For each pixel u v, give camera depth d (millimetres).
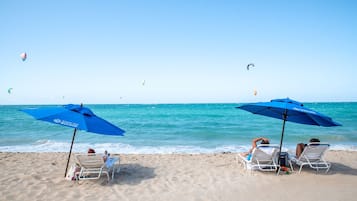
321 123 5430
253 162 5898
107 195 4324
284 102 5426
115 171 6000
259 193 4496
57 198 4129
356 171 6023
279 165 5691
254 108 6582
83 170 5258
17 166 6359
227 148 10539
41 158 7461
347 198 4223
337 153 8570
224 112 38781
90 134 14898
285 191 4594
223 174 5766
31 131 16156
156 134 14977
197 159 7496
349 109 46656
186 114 34344
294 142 12156
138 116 31266
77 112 4594
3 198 4090
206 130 16703
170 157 7809
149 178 5434
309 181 5191
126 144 11555
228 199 4203
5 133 15258
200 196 4340
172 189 4707
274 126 18922
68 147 10523
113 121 23719
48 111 4629
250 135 14453
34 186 4707
